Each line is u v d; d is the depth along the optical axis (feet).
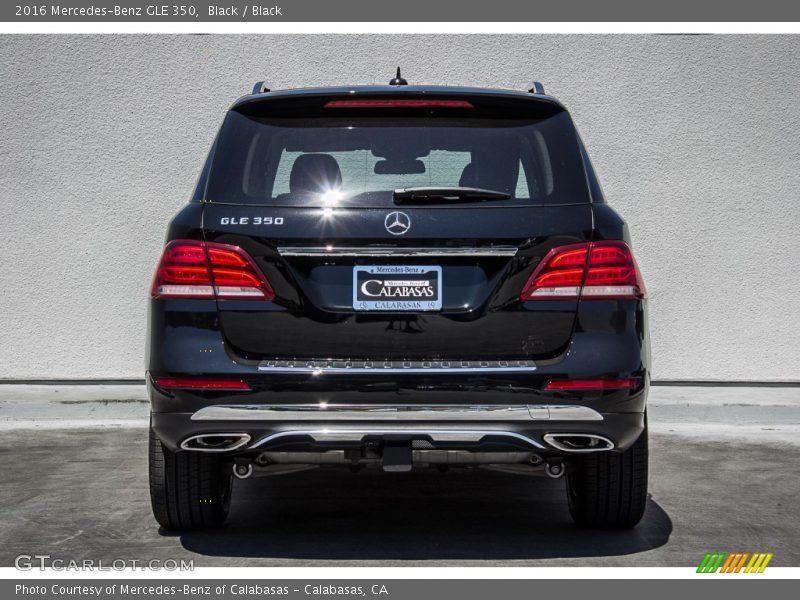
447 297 10.87
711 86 24.00
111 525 13.51
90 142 23.77
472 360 10.84
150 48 23.79
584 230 11.10
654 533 13.14
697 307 24.17
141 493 15.61
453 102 11.81
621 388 10.91
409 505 14.82
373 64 23.85
